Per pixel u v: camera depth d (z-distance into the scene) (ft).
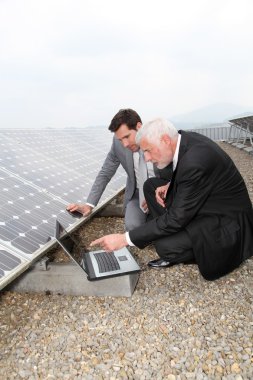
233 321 8.11
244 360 6.82
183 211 8.42
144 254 12.05
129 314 8.61
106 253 10.45
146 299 9.23
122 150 12.07
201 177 8.24
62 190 13.99
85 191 15.30
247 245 9.53
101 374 6.69
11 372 6.86
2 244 8.56
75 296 9.52
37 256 8.83
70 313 8.71
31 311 8.90
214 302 8.93
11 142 17.79
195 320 8.23
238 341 7.41
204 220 9.07
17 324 8.41
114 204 16.63
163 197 10.53
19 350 7.47
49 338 7.84
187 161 8.23
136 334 7.84
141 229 8.93
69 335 7.91
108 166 12.67
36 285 9.63
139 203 12.60
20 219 10.02
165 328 8.00
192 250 9.35
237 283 9.80
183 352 7.18
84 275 9.34
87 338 7.78
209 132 69.77
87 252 10.70
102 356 7.20
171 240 9.32
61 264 9.54
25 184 12.72
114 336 7.82
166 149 8.45
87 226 15.38
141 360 7.03
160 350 7.29
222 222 9.14
